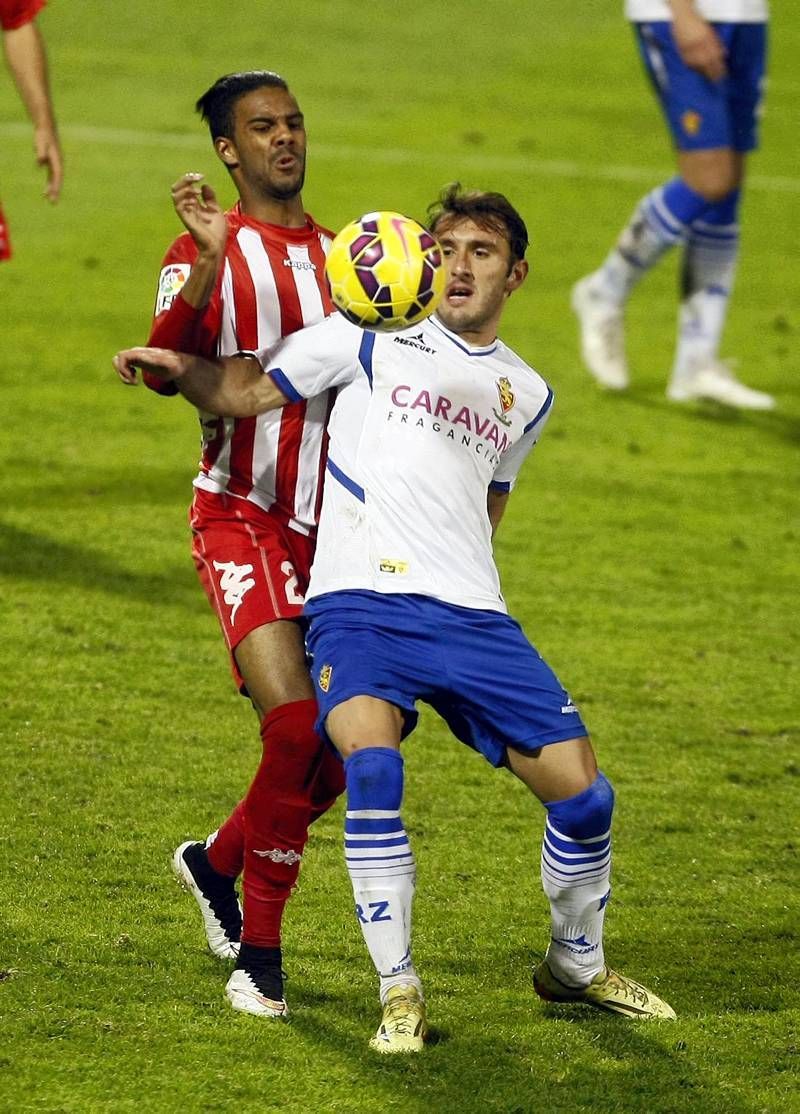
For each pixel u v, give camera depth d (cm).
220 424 1431
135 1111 1171
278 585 1406
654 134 6519
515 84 7094
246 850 1343
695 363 3903
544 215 5394
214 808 1830
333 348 1350
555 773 1307
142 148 5731
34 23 2338
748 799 1991
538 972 1402
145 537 2809
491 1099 1214
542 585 2747
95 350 3919
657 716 2241
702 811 1945
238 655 1382
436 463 1336
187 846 1478
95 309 4219
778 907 1688
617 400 3906
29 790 1838
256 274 1454
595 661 2430
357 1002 1390
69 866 1650
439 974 1472
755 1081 1275
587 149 6234
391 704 1291
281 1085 1220
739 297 4844
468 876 1714
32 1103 1172
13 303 4222
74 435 3344
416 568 1318
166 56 7038
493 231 1365
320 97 6612
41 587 2536
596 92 7062
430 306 1309
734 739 2180
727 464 3516
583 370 4094
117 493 3030
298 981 1430
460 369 1362
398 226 1305
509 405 1384
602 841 1323
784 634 2605
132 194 5241
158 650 2330
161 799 1842
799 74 7669
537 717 1308
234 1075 1230
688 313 3894
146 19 7588
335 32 7700
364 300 1295
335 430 1368
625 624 2598
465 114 6562
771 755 2134
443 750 2088
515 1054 1298
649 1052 1319
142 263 4631
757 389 4066
